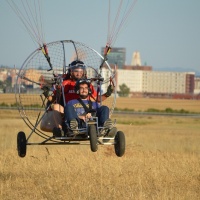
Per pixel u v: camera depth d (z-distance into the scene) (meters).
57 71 42.09
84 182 45.59
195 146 86.56
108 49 41.94
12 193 41.50
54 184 45.09
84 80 40.88
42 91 42.09
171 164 55.97
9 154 60.84
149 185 46.03
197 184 46.88
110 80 41.91
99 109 40.50
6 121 153.25
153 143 91.19
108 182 46.12
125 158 59.66
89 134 38.56
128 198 39.81
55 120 41.03
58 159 56.84
